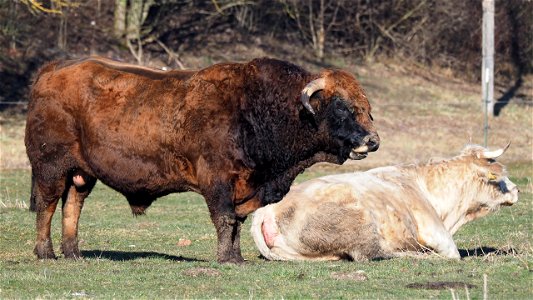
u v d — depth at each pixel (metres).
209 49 81.44
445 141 67.75
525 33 98.44
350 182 23.36
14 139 57.69
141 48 75.69
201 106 21.78
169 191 22.64
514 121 76.38
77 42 74.31
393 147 64.19
